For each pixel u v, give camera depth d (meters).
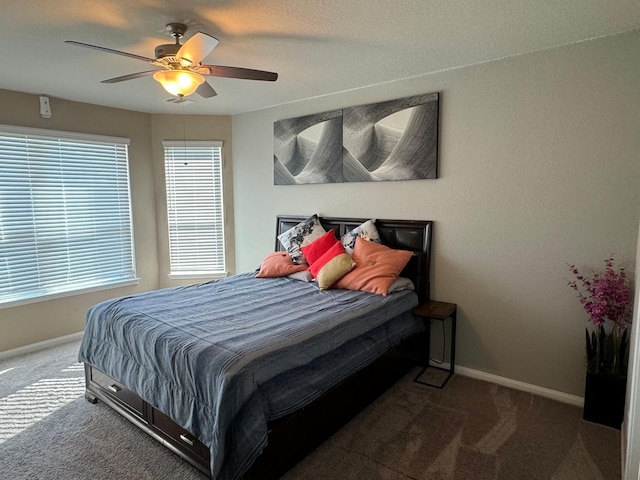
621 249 2.50
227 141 4.79
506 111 2.86
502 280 2.98
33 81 3.32
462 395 2.85
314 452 2.19
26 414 2.62
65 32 2.35
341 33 2.39
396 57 2.81
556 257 2.74
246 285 3.36
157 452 2.22
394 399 2.79
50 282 3.95
